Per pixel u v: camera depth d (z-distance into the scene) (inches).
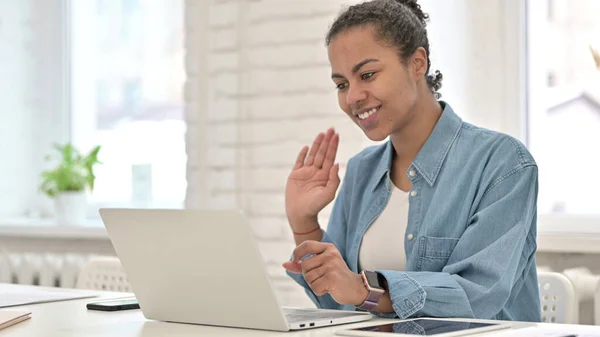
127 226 75.2
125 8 200.8
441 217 89.2
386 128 89.7
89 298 98.5
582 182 140.8
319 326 72.4
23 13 207.6
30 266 187.3
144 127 197.9
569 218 138.6
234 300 71.6
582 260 133.3
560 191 142.3
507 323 71.7
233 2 161.6
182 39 193.9
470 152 90.7
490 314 81.7
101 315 83.4
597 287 117.8
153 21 197.3
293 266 79.3
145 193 197.0
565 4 142.2
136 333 71.5
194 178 165.8
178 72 194.2
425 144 92.5
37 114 208.5
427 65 92.4
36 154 209.0
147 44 197.9
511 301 89.6
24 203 209.3
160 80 196.4
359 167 101.0
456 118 93.3
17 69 207.5
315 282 77.1
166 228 72.4
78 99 205.8
